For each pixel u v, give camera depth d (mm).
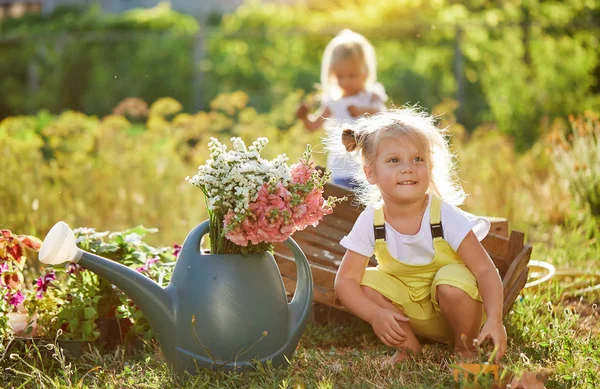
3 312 3059
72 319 3031
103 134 6844
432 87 11328
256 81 11992
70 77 12391
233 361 2629
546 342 2932
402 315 2932
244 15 12711
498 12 11586
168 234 5570
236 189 2559
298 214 2604
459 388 2393
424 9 12016
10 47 12719
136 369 2867
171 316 2641
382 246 3010
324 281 3277
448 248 2971
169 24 12883
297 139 7277
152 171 6348
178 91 11969
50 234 2600
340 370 2684
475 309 2867
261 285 2670
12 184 5586
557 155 6117
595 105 9977
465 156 6848
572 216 5781
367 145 3033
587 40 10547
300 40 12336
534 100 9906
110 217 5773
